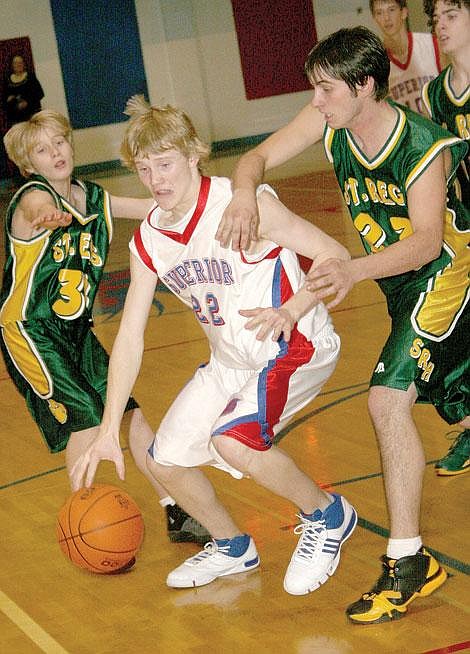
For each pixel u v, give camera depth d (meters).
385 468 3.44
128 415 4.20
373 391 3.52
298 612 3.47
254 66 22.64
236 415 3.42
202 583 3.78
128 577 3.95
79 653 3.38
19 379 4.21
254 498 4.57
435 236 3.28
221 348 3.59
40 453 5.64
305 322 3.53
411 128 3.43
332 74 3.29
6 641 3.53
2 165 21.39
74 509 3.79
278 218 3.38
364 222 3.72
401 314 3.62
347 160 3.64
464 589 3.46
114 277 10.72
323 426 5.38
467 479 4.48
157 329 8.17
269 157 3.71
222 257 3.43
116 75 22.05
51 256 4.08
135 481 4.99
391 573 3.37
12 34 21.33
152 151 3.30
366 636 3.23
